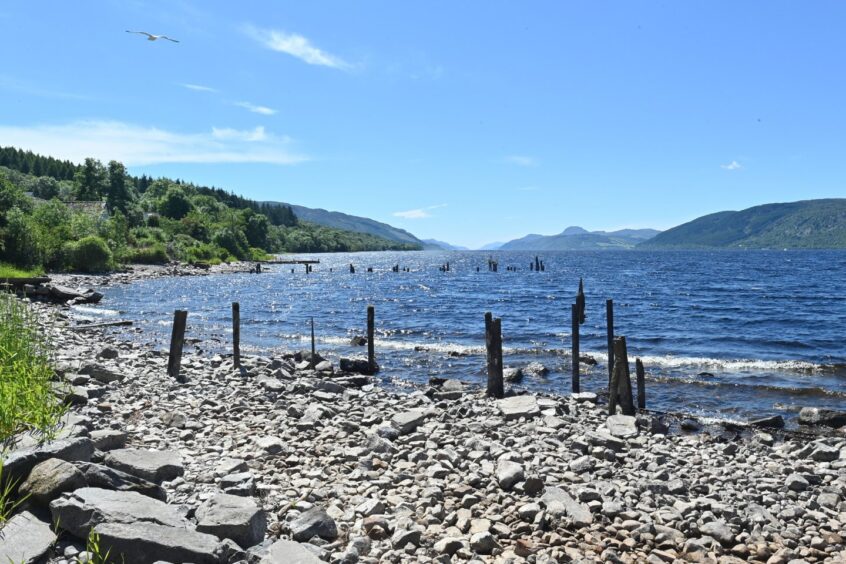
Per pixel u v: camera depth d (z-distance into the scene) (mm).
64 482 6164
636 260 158875
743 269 104125
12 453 6570
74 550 5562
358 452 10375
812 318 36719
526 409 14344
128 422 11578
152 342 25781
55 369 13312
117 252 74625
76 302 40375
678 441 12969
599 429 13250
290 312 40125
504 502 8570
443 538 7266
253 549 6438
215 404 14016
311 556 6090
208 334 30094
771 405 17125
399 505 8180
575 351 17766
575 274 91000
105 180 131500
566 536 7691
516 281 75000
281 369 18781
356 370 21031
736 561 7328
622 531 7789
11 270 45781
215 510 6762
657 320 36156
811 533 8148
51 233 60875
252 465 9523
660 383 19688
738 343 27812
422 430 12367
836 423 14883
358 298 50750
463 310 42062
